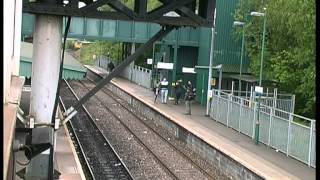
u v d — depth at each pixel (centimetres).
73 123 2862
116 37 3909
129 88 4581
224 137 2288
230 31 3669
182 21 1146
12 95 724
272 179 1545
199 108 3441
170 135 2666
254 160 1819
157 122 3092
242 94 3447
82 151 2064
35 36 1148
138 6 1146
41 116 1151
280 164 1808
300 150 1880
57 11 1100
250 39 3300
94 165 1903
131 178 1708
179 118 2816
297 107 2925
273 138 2108
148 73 4788
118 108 3634
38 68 1148
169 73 4053
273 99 2752
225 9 3666
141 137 2523
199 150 2214
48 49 1142
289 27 2625
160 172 1850
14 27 920
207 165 2023
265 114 2192
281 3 2731
